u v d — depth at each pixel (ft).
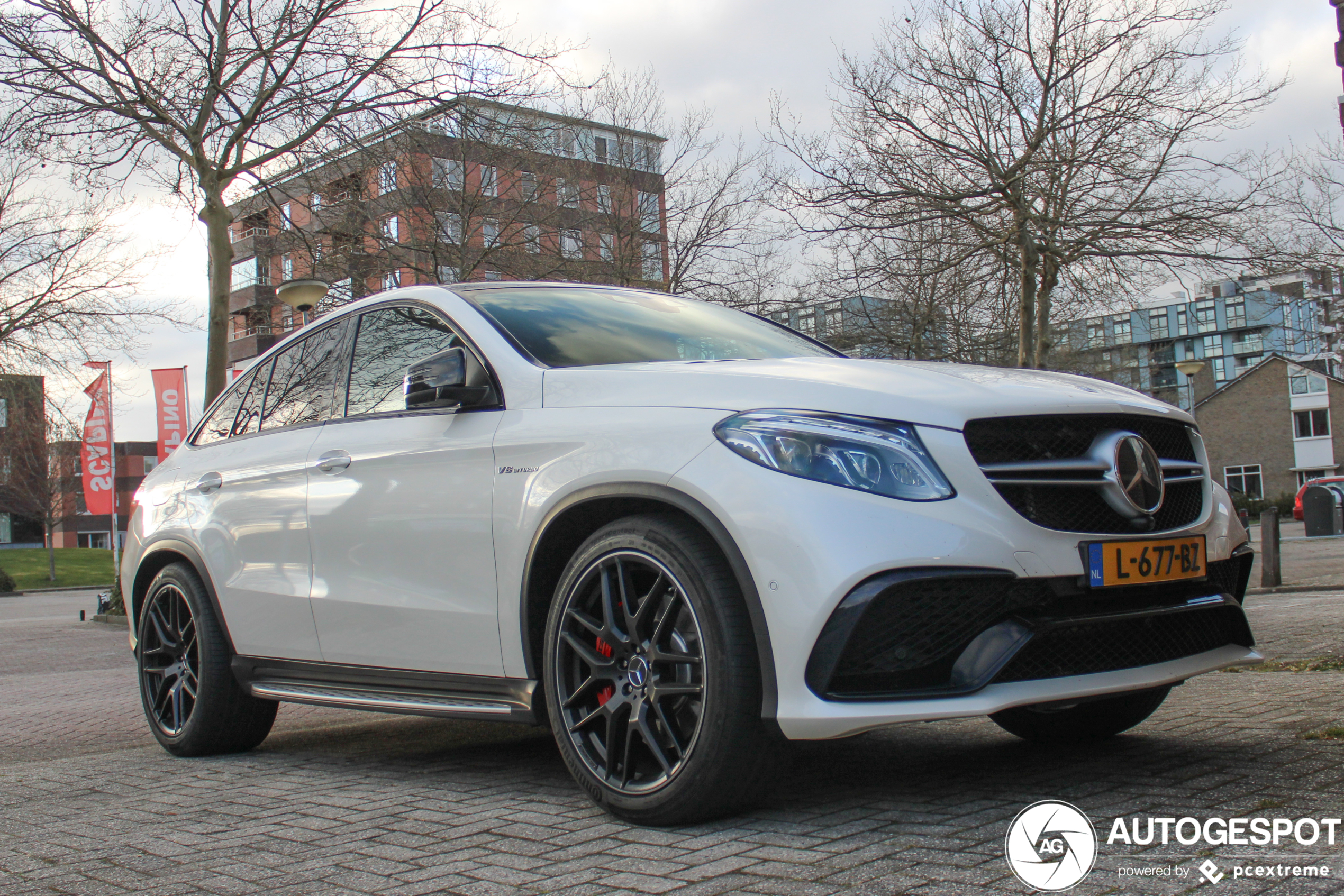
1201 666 9.12
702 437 8.76
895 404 8.52
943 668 8.15
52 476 146.10
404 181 65.67
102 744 16.97
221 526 13.97
